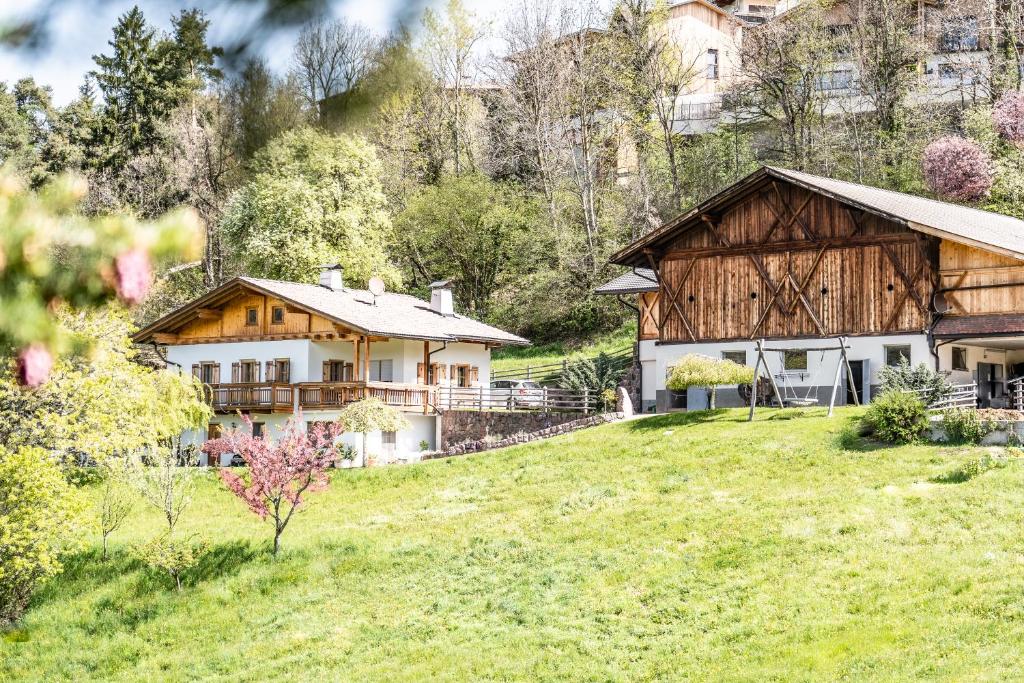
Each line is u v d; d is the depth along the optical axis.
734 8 92.44
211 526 35.50
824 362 41.56
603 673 21.09
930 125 68.75
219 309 51.03
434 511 33.78
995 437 30.39
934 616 20.27
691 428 37.38
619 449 36.81
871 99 72.12
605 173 80.69
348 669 23.30
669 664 20.91
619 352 66.00
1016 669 17.56
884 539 24.47
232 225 62.50
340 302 50.34
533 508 32.44
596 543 28.20
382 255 67.75
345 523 34.00
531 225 77.44
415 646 23.81
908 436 31.62
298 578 28.86
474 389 53.09
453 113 78.44
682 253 44.78
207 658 25.28
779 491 29.64
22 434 30.42
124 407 33.03
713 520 28.11
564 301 73.19
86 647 26.88
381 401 46.12
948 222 41.12
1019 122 64.31
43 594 29.98
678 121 81.69
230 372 50.62
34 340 3.44
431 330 50.88
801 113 72.69
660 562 26.03
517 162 82.06
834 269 41.56
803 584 23.05
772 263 42.84
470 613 25.20
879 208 39.75
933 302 39.56
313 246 63.56
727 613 22.56
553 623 23.81
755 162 75.88
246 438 30.95
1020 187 61.09
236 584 28.92
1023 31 68.81
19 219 3.45
